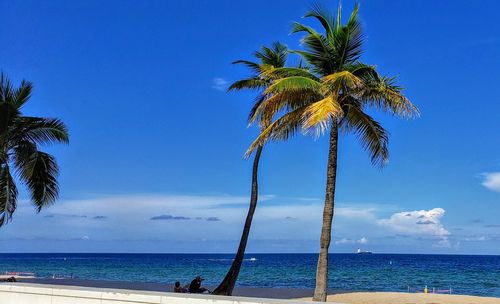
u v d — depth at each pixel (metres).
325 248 15.20
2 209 19.78
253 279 61.12
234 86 21.45
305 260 152.25
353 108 15.66
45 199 20.98
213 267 100.50
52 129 20.81
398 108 15.47
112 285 35.03
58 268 97.94
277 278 63.09
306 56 16.02
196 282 20.38
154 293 9.03
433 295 28.16
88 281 39.50
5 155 19.92
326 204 15.48
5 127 19.30
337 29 15.42
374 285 53.28
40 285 10.23
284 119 15.62
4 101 19.02
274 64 22.05
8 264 121.31
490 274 73.75
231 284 20.77
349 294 28.72
